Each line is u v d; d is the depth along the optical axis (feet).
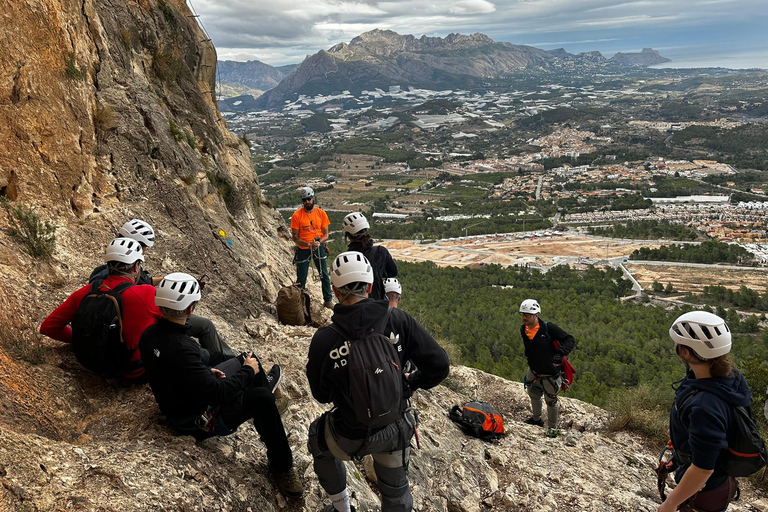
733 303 266.77
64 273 16.53
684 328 9.07
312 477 12.53
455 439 18.19
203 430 11.06
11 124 17.88
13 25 18.42
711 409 8.67
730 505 16.52
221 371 11.25
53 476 8.50
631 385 75.25
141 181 23.61
